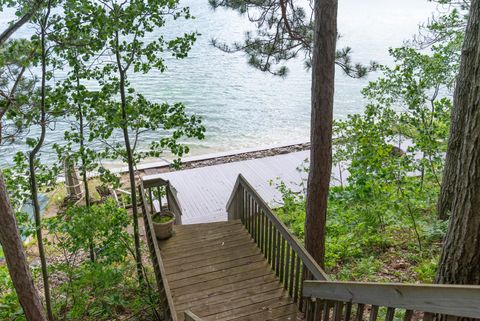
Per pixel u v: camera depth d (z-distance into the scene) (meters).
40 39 4.12
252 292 4.31
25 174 4.90
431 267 4.71
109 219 5.23
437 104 6.06
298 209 8.25
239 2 6.82
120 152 5.57
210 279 4.62
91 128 5.15
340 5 63.72
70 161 5.31
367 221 5.93
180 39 5.09
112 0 4.55
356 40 34.78
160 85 23.55
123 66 5.28
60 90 4.63
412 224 5.87
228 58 30.22
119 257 5.27
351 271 5.08
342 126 7.20
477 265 2.53
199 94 21.89
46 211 9.87
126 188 10.84
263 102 20.61
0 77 3.89
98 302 5.33
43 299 5.77
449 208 5.74
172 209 6.73
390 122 6.50
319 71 4.27
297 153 12.63
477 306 1.39
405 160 5.97
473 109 2.38
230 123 17.72
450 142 5.51
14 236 3.74
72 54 4.82
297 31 6.85
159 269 4.07
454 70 5.98
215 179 10.84
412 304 1.74
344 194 7.34
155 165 12.50
